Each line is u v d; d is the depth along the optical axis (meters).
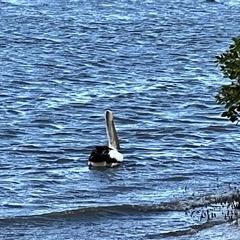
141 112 37.38
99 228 19.97
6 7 79.94
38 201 22.98
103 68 49.91
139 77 47.00
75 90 42.66
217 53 57.59
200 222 19.83
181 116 36.34
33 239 19.25
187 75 47.84
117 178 25.45
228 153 29.28
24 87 43.25
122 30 68.06
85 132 33.09
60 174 26.25
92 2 85.69
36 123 34.69
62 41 61.25
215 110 37.66
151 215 20.83
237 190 22.91
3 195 23.67
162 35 65.75
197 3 88.25
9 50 56.19
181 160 28.00
